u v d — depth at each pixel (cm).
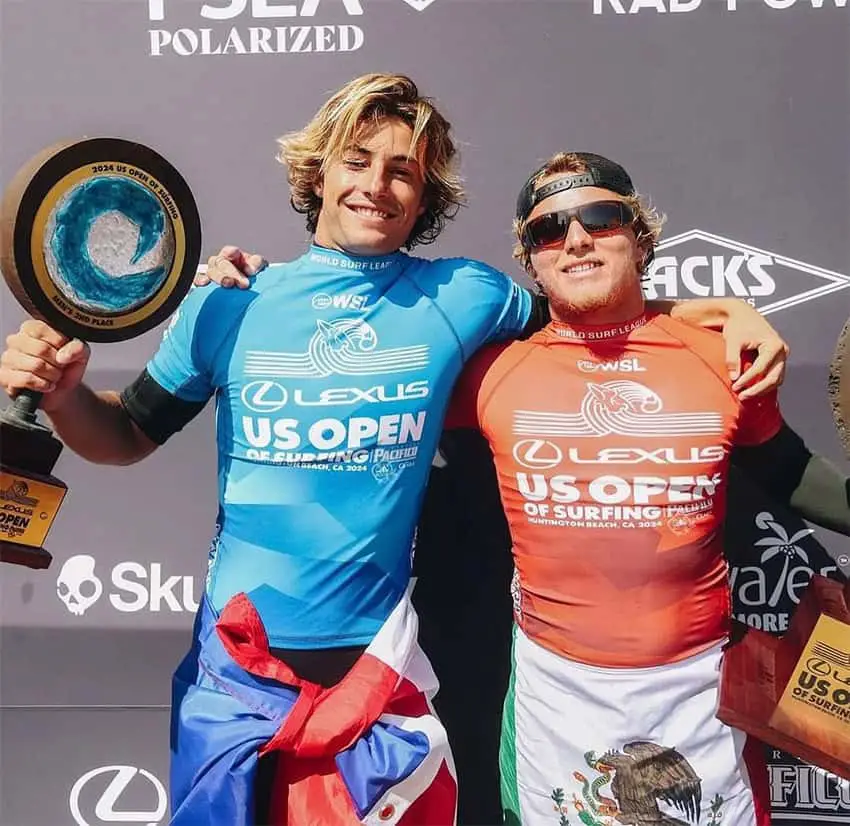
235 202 188
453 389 165
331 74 187
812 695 154
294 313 154
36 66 187
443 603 191
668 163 185
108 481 191
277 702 152
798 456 162
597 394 154
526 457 155
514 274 187
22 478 143
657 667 153
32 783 192
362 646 156
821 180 185
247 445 155
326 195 156
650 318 159
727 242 186
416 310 155
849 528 159
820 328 186
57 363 141
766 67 184
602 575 153
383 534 155
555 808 158
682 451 152
